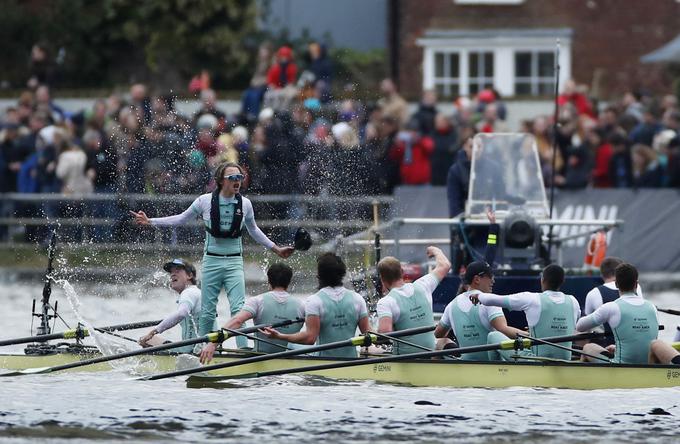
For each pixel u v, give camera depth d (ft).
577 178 321.93
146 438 159.84
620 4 424.87
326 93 348.79
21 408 173.99
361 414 171.01
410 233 310.86
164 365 200.75
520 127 341.41
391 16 427.74
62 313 268.62
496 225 227.20
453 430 163.43
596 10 425.69
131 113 336.08
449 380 188.03
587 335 185.98
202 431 162.91
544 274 192.24
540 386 186.39
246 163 329.93
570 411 172.45
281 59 345.51
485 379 187.21
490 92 348.18
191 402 177.68
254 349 198.08
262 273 310.86
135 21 413.59
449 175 247.70
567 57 425.28
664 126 335.47
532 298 189.78
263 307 193.16
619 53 426.10
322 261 191.42
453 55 428.97
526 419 168.66
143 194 331.77
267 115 332.80
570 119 325.83
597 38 426.51
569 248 296.92
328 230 320.50
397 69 429.38
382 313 189.37
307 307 189.88
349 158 329.93
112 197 330.75
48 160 340.59
